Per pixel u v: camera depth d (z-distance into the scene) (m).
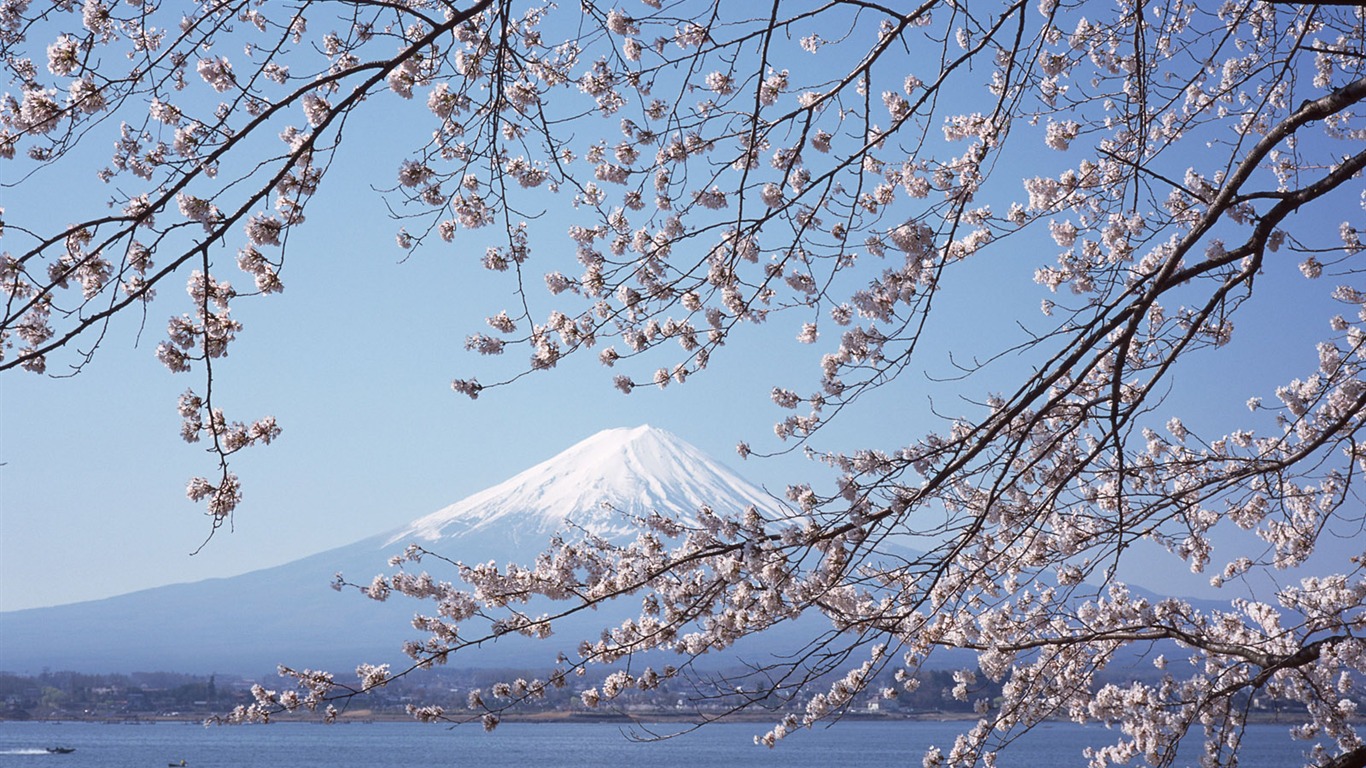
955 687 8.81
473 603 6.84
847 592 6.88
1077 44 6.97
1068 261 6.65
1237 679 8.33
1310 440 7.65
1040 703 8.20
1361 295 7.61
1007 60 6.00
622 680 6.51
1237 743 7.96
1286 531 8.38
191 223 4.36
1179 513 6.40
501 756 141.00
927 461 5.60
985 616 7.89
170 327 5.12
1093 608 8.68
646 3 5.86
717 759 135.25
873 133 6.11
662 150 6.04
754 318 6.10
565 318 6.23
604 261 6.18
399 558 6.99
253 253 5.10
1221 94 6.94
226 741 183.38
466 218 5.96
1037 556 7.20
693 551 6.39
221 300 5.18
